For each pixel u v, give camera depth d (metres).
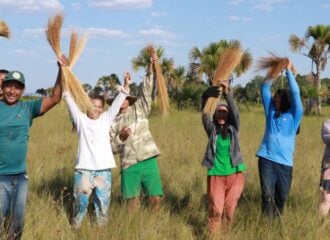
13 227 4.87
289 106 6.17
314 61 31.28
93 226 5.49
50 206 5.93
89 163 5.63
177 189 7.36
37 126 15.41
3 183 4.73
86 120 5.68
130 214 5.64
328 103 42.75
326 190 6.34
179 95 35.72
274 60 6.18
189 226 6.02
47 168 7.93
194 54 34.34
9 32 5.12
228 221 5.78
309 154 10.41
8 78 4.70
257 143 12.41
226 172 5.75
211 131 5.86
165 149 10.84
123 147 6.20
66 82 5.31
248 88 38.50
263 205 6.01
